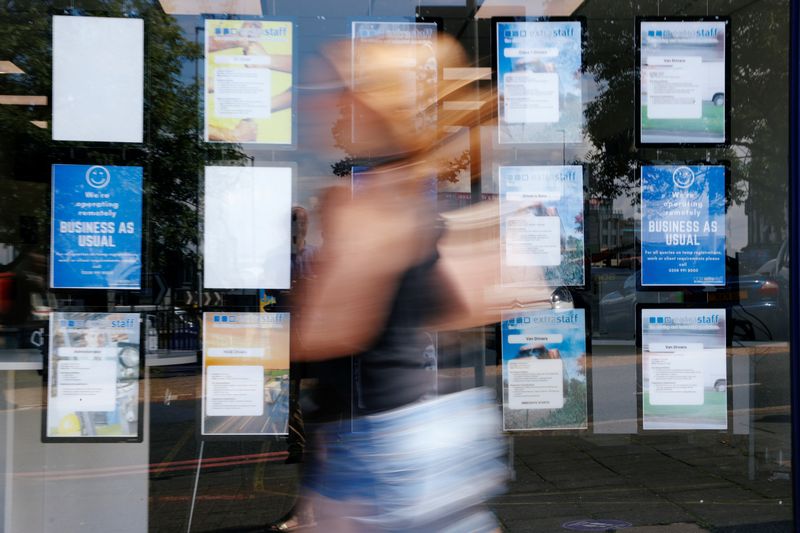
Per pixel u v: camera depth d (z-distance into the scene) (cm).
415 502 248
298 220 362
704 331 386
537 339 377
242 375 360
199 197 365
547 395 378
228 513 356
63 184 361
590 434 378
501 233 374
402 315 255
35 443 354
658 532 362
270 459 357
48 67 361
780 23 380
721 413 383
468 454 259
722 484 379
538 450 376
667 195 387
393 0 365
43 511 353
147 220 362
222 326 362
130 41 363
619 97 384
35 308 356
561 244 380
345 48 355
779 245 383
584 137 381
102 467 357
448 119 350
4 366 351
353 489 254
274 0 363
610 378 381
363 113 289
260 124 363
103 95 362
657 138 387
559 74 381
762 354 384
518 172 378
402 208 265
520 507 370
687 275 388
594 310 381
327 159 322
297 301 347
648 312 386
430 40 364
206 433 360
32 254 357
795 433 370
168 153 364
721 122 387
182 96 364
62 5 361
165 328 362
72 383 357
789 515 370
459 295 263
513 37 377
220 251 363
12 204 357
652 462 381
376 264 259
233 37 363
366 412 254
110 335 360
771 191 383
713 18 385
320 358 279
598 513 369
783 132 382
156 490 355
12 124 359
